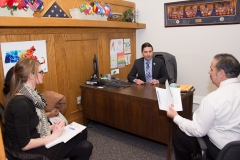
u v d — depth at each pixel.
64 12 2.59
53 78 2.67
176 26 3.57
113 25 3.17
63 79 2.80
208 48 3.36
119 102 2.51
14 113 1.36
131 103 2.38
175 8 3.52
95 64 2.98
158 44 3.83
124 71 3.88
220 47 3.26
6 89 1.93
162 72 2.98
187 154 1.85
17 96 1.42
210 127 1.49
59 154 1.50
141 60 3.08
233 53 3.18
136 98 2.31
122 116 2.52
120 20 3.62
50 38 2.57
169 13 3.60
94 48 3.20
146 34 3.94
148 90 2.50
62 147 1.53
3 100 2.18
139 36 4.04
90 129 3.02
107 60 3.47
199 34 3.39
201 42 3.40
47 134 1.61
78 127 1.72
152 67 2.99
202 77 3.48
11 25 1.99
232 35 3.14
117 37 3.61
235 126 1.46
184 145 1.79
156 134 2.26
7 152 1.38
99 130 2.99
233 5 3.05
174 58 3.34
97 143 2.62
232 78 1.52
